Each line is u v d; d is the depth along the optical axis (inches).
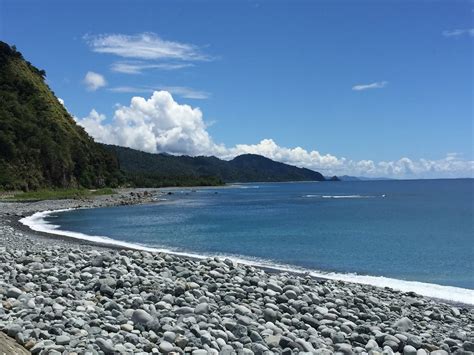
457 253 1286.9
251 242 1481.3
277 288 609.9
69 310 453.7
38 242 1273.4
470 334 516.4
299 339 421.4
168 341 401.1
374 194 6131.9
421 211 2945.4
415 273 1011.3
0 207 2711.6
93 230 1779.0
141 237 1582.2
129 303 498.0
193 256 1160.8
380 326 505.0
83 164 5260.8
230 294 560.1
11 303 460.4
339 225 2037.4
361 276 951.0
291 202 4077.3
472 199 4616.1
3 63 5625.0
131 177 7716.5
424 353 426.6
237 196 5344.5
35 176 4325.8
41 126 4997.5
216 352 384.5
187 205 3543.3
